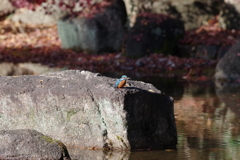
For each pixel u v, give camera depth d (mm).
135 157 7023
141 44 22594
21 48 24531
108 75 17812
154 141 7723
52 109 7738
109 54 23422
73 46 24266
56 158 6684
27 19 30594
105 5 24422
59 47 24891
